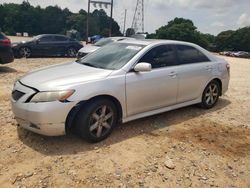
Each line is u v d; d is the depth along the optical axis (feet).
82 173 13.10
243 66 72.13
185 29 287.69
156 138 16.97
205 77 21.57
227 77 23.88
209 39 344.28
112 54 18.52
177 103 20.02
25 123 15.01
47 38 60.18
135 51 17.98
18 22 317.01
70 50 63.26
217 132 18.51
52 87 14.47
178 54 20.03
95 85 15.26
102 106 15.65
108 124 16.24
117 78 16.22
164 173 13.48
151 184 12.64
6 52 36.52
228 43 315.17
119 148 15.46
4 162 13.67
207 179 13.29
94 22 315.78
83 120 15.02
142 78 17.24
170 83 18.85
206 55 22.36
